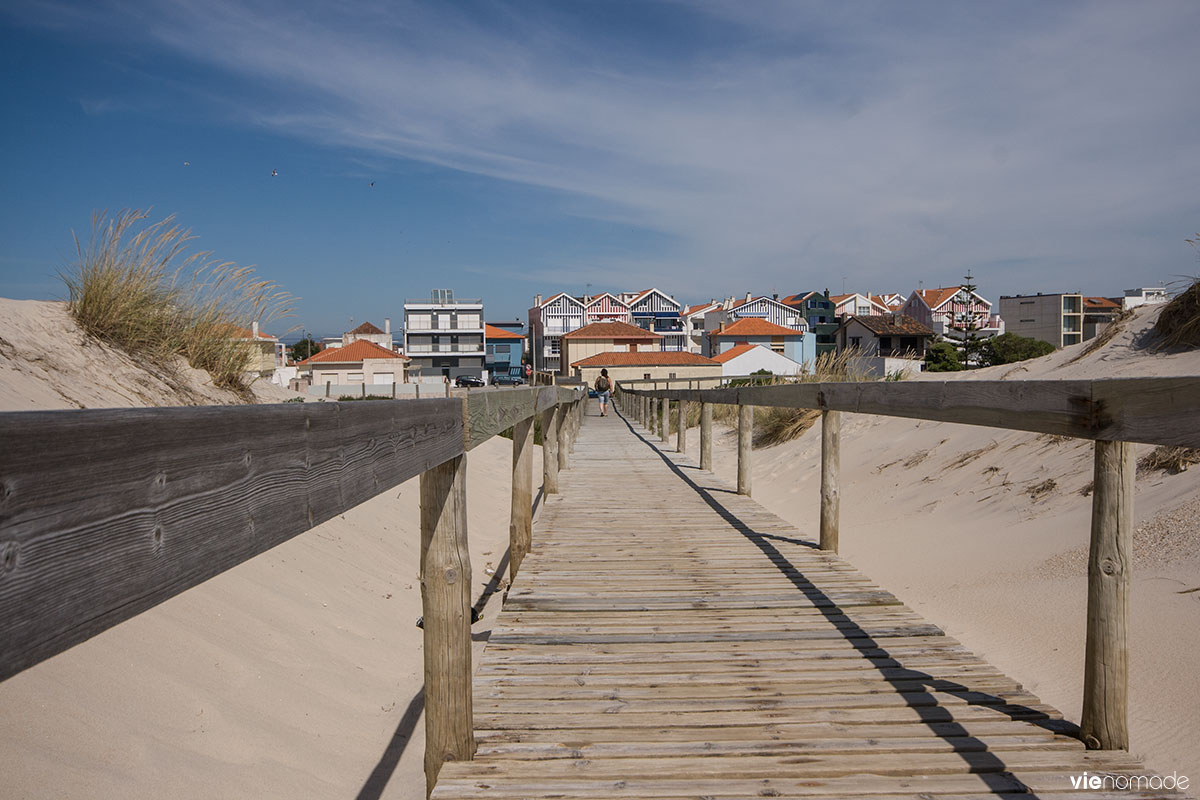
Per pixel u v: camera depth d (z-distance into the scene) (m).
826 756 2.61
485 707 3.02
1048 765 2.52
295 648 3.93
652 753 2.64
